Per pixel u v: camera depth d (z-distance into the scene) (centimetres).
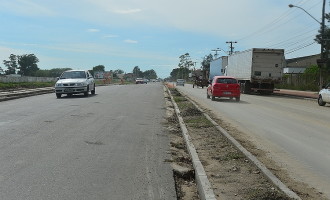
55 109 1644
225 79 2564
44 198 523
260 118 1566
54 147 848
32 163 705
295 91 4678
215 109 1930
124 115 1491
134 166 707
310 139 1070
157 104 2111
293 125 1366
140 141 957
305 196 559
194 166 707
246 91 3644
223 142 954
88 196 536
